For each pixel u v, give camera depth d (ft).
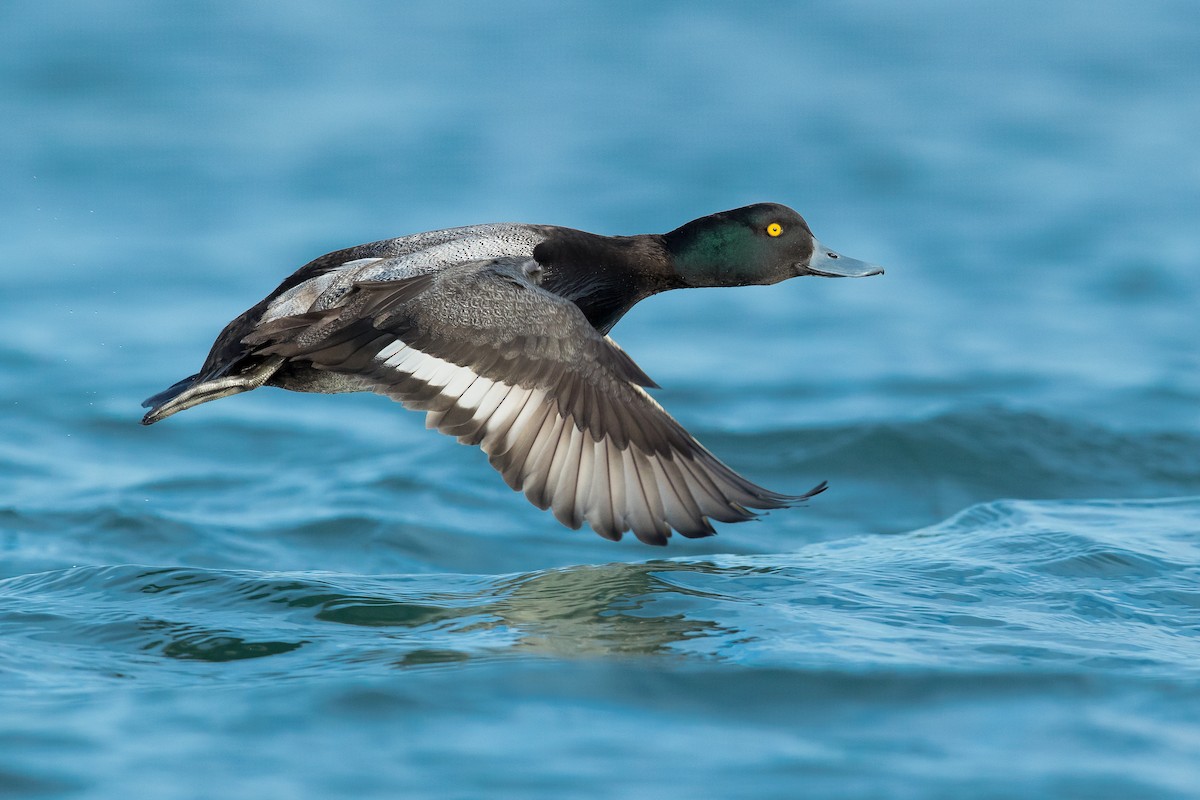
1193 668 23.62
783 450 42.52
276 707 21.70
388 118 91.86
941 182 81.35
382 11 118.93
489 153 85.20
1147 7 122.52
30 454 41.93
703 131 91.04
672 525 25.20
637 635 25.27
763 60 108.17
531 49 110.01
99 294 59.77
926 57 108.88
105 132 86.28
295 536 35.58
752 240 32.91
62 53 100.68
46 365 50.49
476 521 36.96
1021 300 61.21
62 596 27.89
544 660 23.76
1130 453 41.93
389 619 26.58
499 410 25.41
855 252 69.26
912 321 58.49
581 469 25.25
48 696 22.36
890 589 28.32
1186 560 30.60
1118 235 71.05
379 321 26.58
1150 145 88.69
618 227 71.05
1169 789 19.22
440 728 21.02
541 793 19.03
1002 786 19.25
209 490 39.68
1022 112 95.81
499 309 25.99
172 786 19.13
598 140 88.63
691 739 20.74
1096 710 21.77
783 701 22.07
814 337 56.44
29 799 18.75
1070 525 33.58
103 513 36.11
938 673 23.09
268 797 18.90
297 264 64.80
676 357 53.88
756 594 27.94
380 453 42.93
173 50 103.71
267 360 27.22
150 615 26.55
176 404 26.55
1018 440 42.37
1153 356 52.54
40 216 71.20
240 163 81.92
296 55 105.50
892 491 39.83
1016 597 27.81
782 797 18.92
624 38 113.29
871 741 20.74
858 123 92.99
